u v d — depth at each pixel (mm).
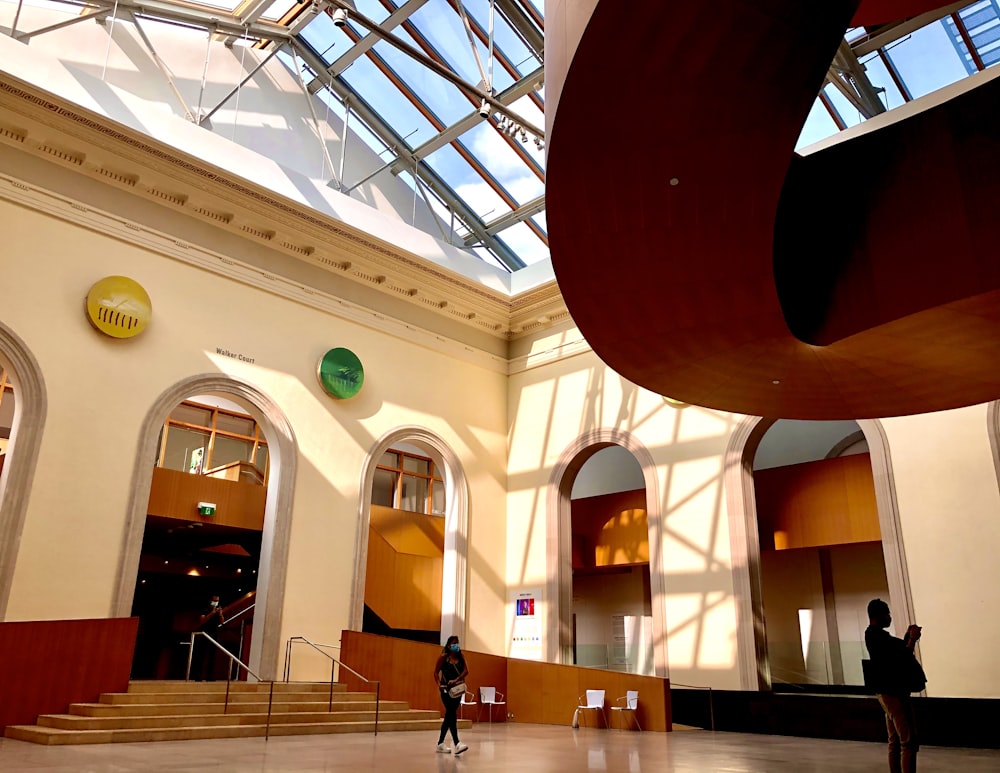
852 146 6918
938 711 10570
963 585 11375
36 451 11367
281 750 7922
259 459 19094
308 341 15234
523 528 17438
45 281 12031
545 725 13438
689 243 6164
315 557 14250
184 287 13656
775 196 5688
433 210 17953
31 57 12039
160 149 13070
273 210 14586
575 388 17531
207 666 17625
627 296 6820
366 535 15117
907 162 6441
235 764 6543
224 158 14047
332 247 15570
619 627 20422
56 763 6438
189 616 19781
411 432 16422
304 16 15562
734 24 4551
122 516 12078
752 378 8102
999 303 6027
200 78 15297
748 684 13203
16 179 12039
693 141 5320
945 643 11352
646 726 12328
